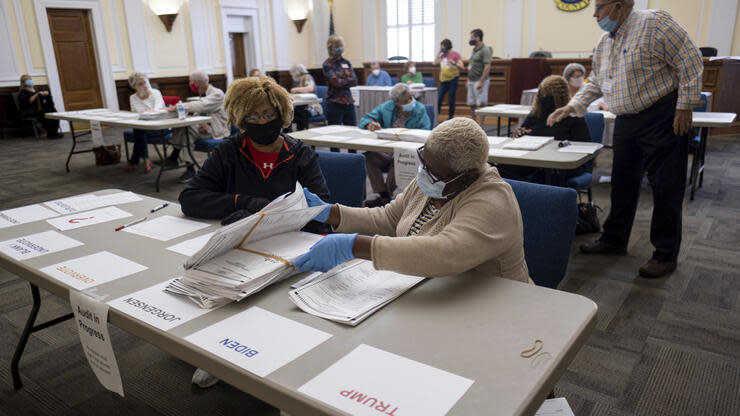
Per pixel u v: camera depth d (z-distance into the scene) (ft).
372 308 3.50
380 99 24.09
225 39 34.12
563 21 29.12
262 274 3.71
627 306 8.16
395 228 5.16
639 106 8.43
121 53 30.30
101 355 3.81
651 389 6.15
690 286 8.80
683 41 7.80
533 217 5.61
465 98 30.60
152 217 5.83
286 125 5.84
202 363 3.04
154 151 22.47
